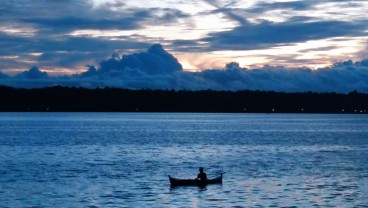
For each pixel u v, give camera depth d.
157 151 101.19
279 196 52.22
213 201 50.19
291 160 85.44
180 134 161.75
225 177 64.75
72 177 64.25
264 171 70.69
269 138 143.75
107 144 117.12
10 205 47.97
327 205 48.16
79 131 175.25
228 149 106.81
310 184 59.16
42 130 181.38
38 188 56.12
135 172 69.50
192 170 72.75
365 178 64.06
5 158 86.69
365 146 116.88
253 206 47.84
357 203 49.06
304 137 149.62
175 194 53.34
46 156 90.19
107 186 57.62
